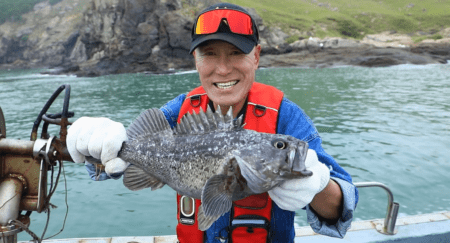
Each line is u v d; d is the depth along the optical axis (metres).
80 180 5.77
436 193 4.92
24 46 71.56
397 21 66.94
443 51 38.94
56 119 1.29
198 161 1.22
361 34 60.88
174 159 1.27
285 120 1.50
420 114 10.46
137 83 22.41
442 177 5.49
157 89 18.72
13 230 1.25
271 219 1.47
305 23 56.03
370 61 33.75
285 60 37.53
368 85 18.22
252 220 1.44
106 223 4.25
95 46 39.38
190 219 1.53
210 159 1.20
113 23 37.06
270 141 1.16
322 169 1.18
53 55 65.88
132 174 1.34
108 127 1.29
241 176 1.15
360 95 14.72
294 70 29.95
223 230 1.47
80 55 63.06
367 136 8.01
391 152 6.81
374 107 11.81
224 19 1.27
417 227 2.83
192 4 37.06
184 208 1.54
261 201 1.43
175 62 34.41
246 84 1.39
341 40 45.16
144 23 34.41
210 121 1.30
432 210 4.39
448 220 2.94
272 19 54.34
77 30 65.75
